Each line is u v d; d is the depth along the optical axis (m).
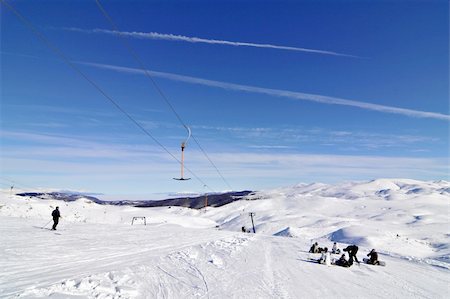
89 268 11.59
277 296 11.05
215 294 10.44
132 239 23.08
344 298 11.85
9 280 9.05
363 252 31.72
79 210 114.00
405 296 13.20
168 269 13.58
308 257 23.31
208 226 149.50
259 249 25.83
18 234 19.02
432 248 49.09
